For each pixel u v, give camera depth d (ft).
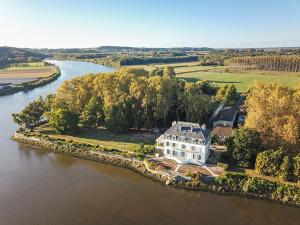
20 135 343.67
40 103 380.99
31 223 191.72
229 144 266.98
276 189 221.87
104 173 262.67
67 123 334.44
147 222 193.88
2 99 563.07
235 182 231.09
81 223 192.03
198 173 240.53
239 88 589.73
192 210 207.41
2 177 253.65
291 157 237.45
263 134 263.70
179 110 369.09
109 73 404.57
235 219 197.98
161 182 244.22
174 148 270.46
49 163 282.97
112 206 211.61
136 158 277.03
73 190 233.35
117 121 343.26
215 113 408.05
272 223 194.49
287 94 299.99
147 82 366.63
